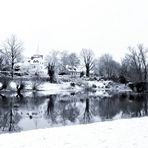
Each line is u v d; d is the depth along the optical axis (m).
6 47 74.19
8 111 28.36
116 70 101.56
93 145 9.98
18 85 54.84
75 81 76.00
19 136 11.75
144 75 71.88
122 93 57.44
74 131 12.68
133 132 12.05
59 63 97.94
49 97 45.84
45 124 20.77
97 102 38.31
